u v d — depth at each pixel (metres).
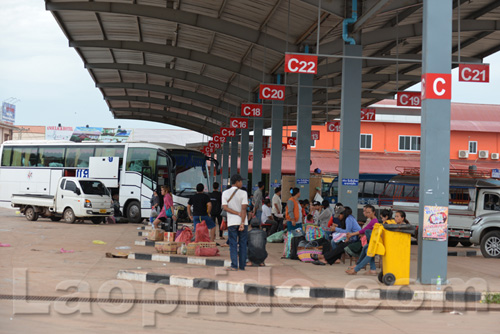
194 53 31.08
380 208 27.33
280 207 21.23
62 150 31.94
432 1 11.53
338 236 14.00
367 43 22.52
